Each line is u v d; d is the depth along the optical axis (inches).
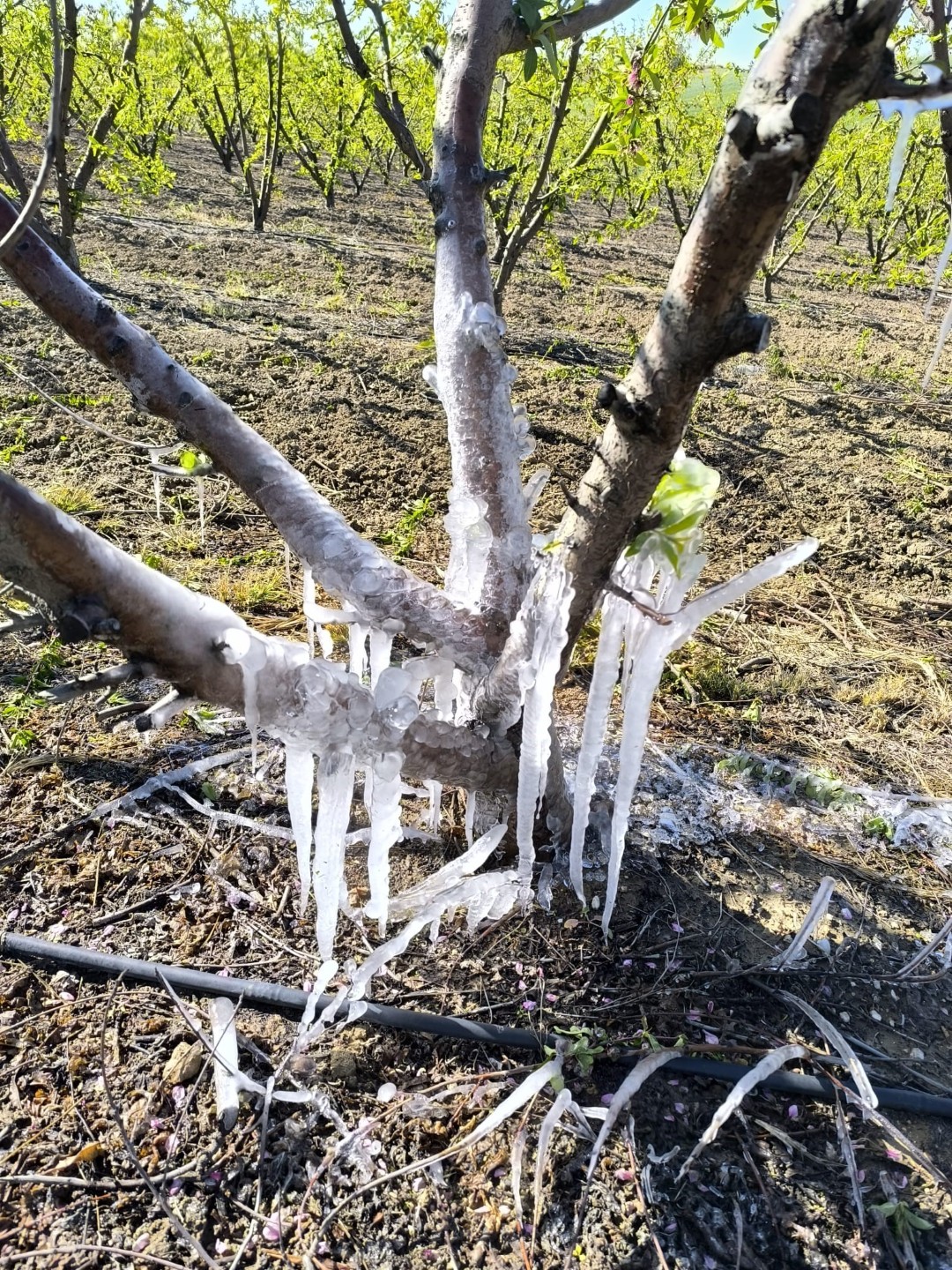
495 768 28.2
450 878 29.5
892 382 108.7
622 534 23.0
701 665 48.3
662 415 20.6
